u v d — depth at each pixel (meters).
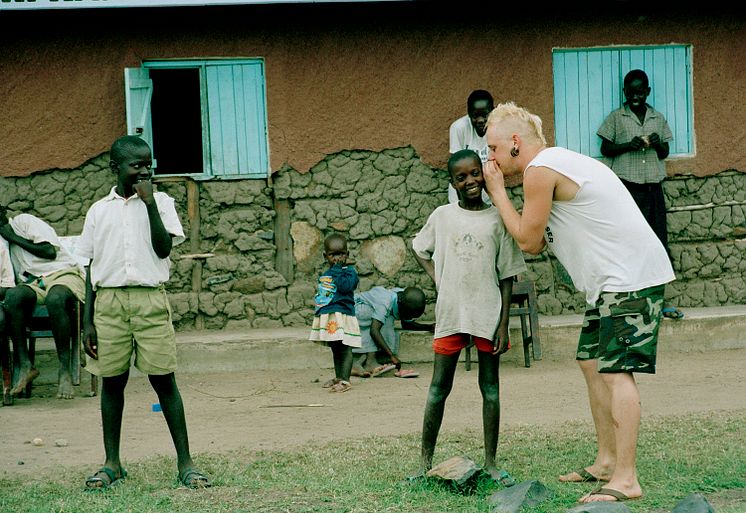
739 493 4.82
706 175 9.74
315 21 9.15
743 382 7.86
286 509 4.64
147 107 8.96
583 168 4.77
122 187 5.20
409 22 9.23
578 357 5.16
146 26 8.99
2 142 8.92
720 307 9.66
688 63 9.70
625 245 4.69
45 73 8.92
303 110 9.20
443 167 9.34
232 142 9.22
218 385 8.22
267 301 9.21
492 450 5.16
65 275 7.96
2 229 7.93
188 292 9.15
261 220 9.21
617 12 9.52
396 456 5.75
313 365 8.81
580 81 9.55
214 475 5.36
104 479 5.17
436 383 5.18
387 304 8.64
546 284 9.47
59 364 7.82
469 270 5.04
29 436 6.62
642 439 5.94
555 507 4.61
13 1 8.38
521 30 9.37
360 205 9.29
